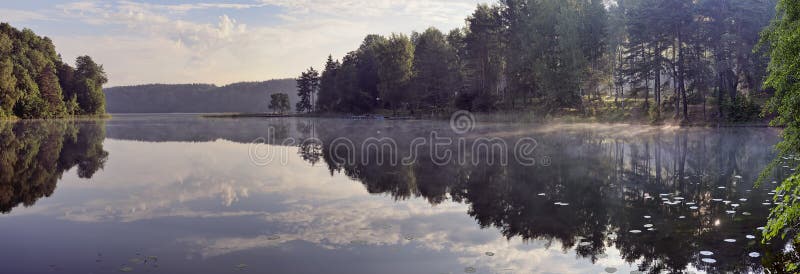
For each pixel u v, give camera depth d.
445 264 6.11
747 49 39.19
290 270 5.83
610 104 50.72
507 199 10.70
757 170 14.62
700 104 44.25
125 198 10.67
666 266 6.03
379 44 89.06
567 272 5.84
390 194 11.37
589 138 28.61
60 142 29.50
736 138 26.55
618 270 5.90
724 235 7.35
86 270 5.83
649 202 10.13
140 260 6.23
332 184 12.84
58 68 96.06
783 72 6.77
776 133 29.31
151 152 22.84
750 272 5.73
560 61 48.06
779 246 6.64
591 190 11.75
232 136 35.66
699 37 42.00
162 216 8.83
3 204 10.06
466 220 8.63
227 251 6.61
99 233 7.57
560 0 48.97
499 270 5.89
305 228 7.91
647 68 43.12
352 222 8.40
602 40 48.53
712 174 14.05
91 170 15.84
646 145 23.70
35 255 6.45
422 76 71.31
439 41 71.69
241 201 10.32
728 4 39.41
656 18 40.97
